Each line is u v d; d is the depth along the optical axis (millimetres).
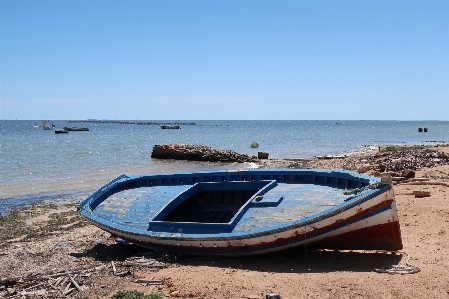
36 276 10031
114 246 12945
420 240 11125
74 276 9898
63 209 19531
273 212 10727
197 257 11039
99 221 12188
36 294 8945
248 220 10648
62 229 15883
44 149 52312
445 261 9352
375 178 10742
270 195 11727
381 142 66375
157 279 9297
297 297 7957
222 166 36719
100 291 8875
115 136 88812
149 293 8570
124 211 12898
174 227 11352
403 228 12359
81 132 109000
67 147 56062
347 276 8828
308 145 60000
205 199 14172
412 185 18781
